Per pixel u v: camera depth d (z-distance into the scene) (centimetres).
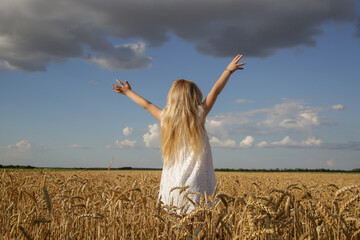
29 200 460
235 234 214
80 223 365
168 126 346
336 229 254
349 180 2408
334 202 265
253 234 184
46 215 370
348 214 299
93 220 361
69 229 349
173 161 341
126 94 411
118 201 310
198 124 339
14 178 627
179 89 352
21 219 331
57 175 744
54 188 568
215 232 232
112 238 305
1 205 441
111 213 313
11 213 428
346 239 251
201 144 332
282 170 7812
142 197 321
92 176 846
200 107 351
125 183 661
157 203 306
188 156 332
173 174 335
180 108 343
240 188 599
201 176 325
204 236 223
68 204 369
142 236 311
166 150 344
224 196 235
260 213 216
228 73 370
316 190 379
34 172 783
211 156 343
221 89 367
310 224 256
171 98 355
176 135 339
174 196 323
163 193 339
